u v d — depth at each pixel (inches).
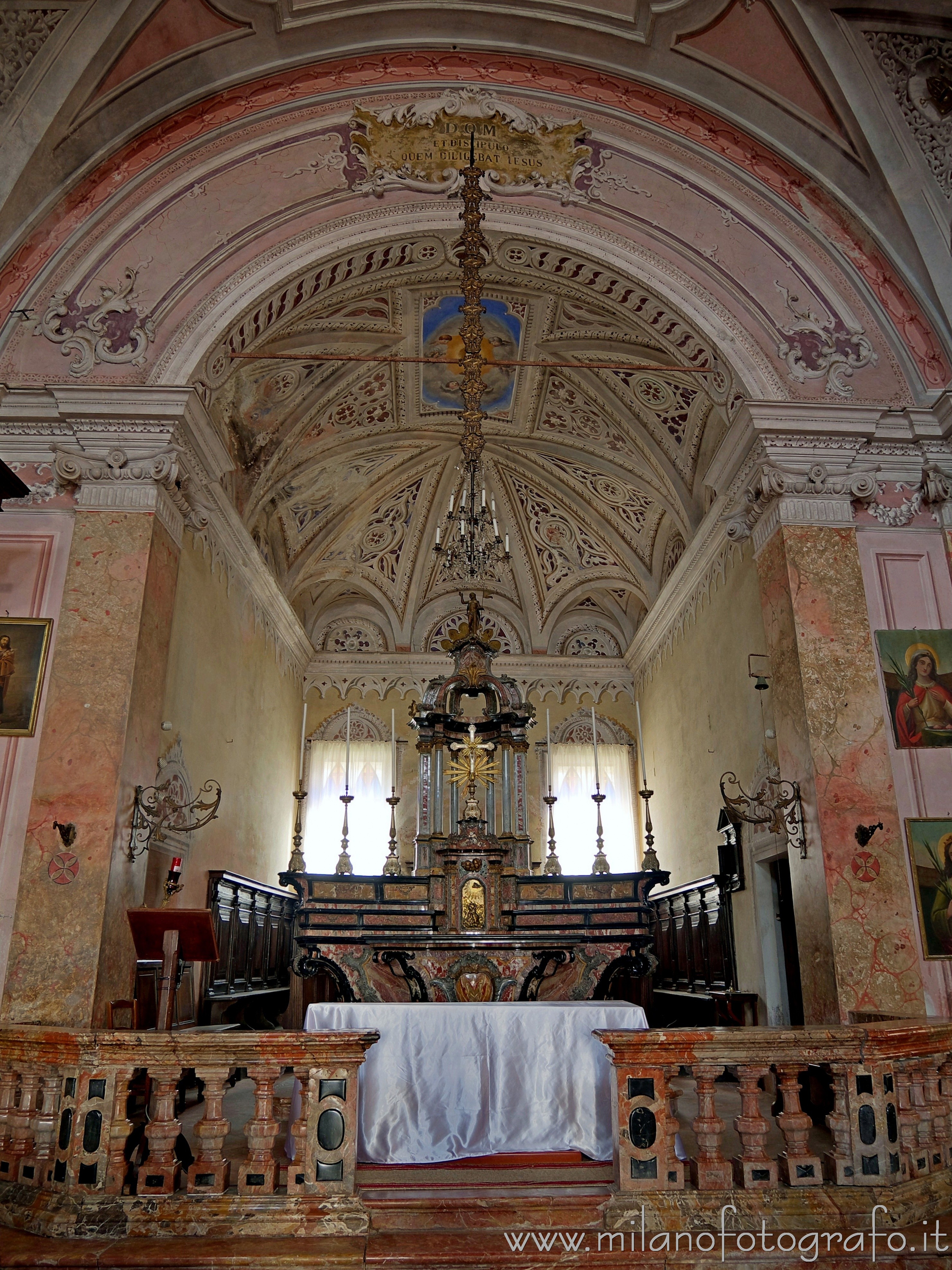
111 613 335.9
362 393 525.3
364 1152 234.5
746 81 388.2
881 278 402.6
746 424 382.0
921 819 333.4
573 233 408.2
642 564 637.3
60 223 383.6
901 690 351.3
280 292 394.3
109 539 345.4
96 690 326.3
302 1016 488.1
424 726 487.8
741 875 444.1
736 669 461.4
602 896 443.8
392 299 453.4
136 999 326.3
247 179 399.2
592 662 693.9
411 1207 203.8
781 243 406.9
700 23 374.6
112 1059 211.6
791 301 400.5
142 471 350.9
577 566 680.4
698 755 530.3
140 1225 197.2
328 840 648.4
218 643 454.3
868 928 318.0
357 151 406.0
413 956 426.6
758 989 420.8
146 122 384.2
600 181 412.5
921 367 390.6
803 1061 215.2
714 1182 206.1
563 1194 209.9
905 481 383.9
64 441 362.9
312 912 431.8
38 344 371.6
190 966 393.1
